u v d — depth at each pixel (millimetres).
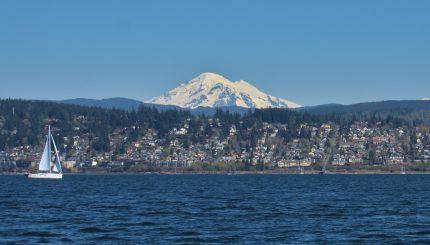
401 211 115562
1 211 115188
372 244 78438
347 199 148625
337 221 99438
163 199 148750
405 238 82500
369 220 100875
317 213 111562
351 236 84000
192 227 92375
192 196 161625
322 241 80250
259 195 166375
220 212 113438
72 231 88312
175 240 80938
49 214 109750
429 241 80500
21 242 79250
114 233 86562
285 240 80938
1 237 82938
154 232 87438
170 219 101938
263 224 95750
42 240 80750
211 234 85625
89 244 78125
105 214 109625
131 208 121438
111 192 182750
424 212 113750
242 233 86562
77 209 119312
